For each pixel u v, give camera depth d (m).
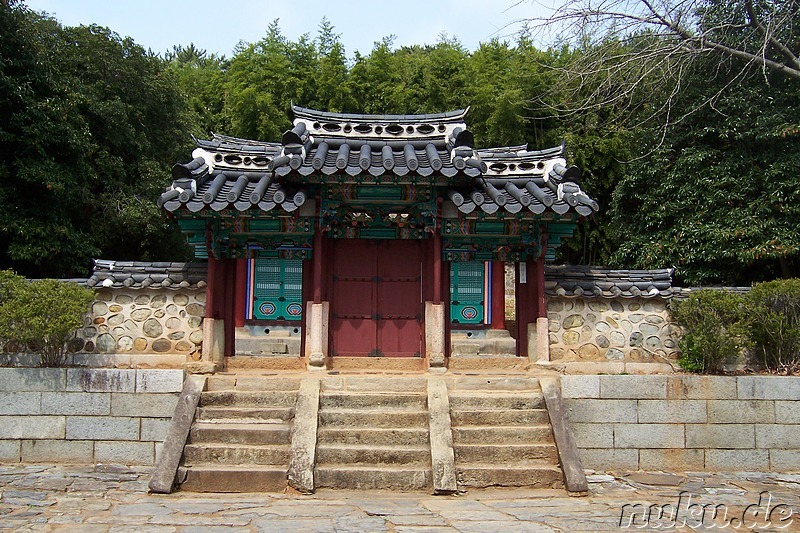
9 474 8.73
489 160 11.53
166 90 23.23
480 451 8.48
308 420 8.66
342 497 7.75
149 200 21.55
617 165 21.61
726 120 16.61
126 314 10.92
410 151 10.52
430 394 9.24
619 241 19.38
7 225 16.19
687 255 16.69
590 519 6.92
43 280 10.24
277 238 11.09
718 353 10.34
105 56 21.58
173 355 10.82
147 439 9.38
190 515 6.88
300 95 25.09
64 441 9.38
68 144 17.34
